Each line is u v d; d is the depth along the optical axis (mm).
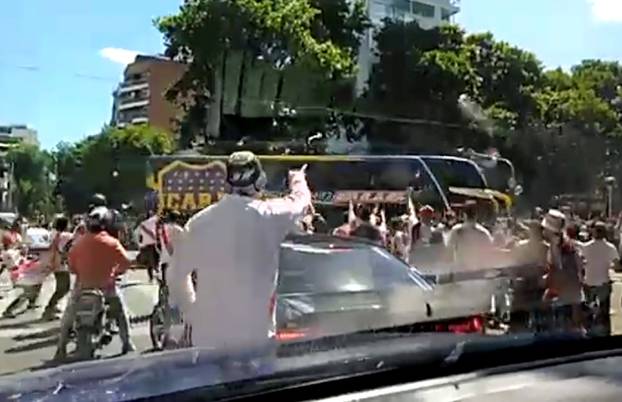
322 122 25828
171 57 23609
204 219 3732
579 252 8711
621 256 8961
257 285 3668
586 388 2252
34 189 19203
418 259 8859
